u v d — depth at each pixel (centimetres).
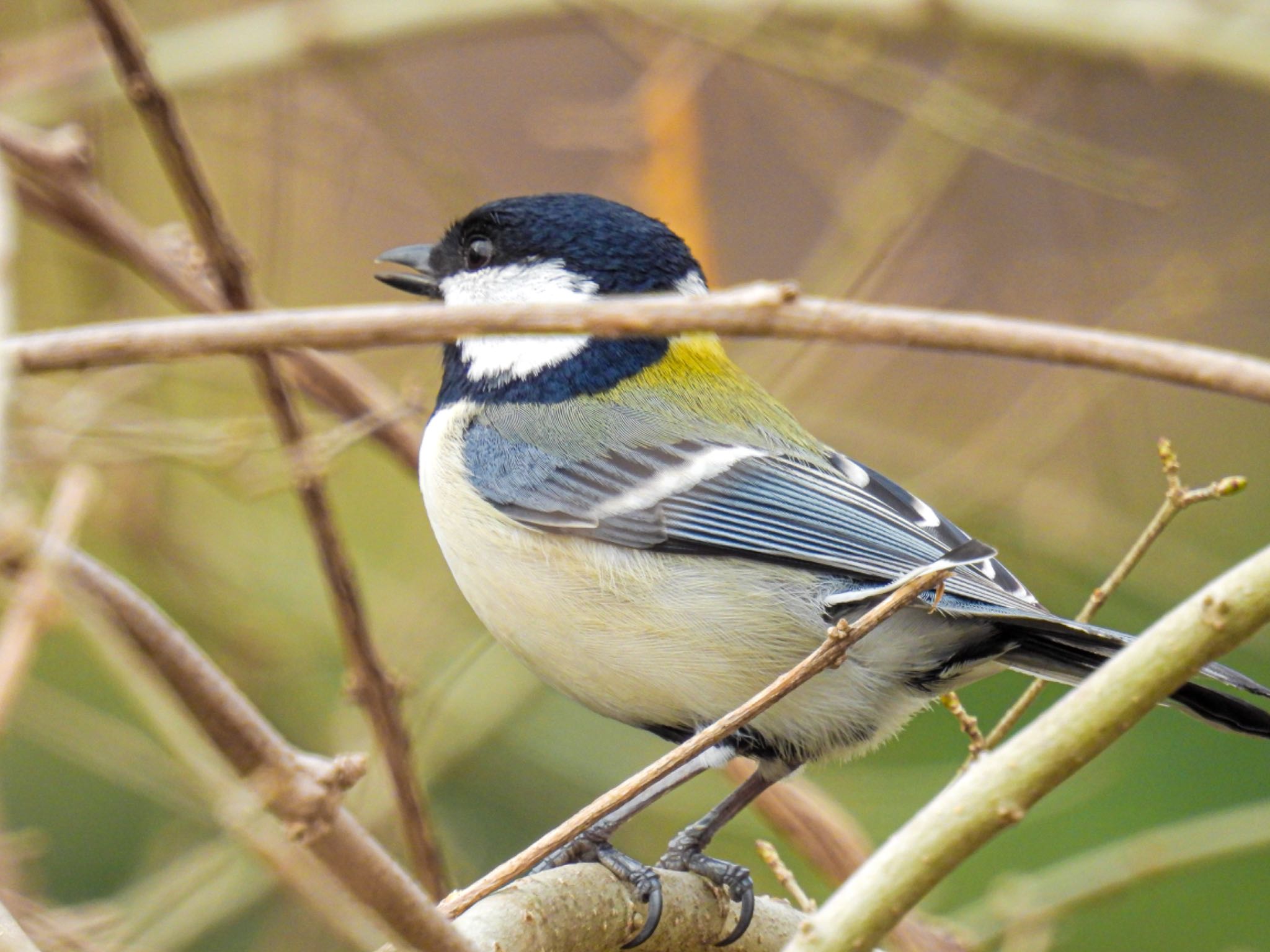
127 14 708
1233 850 891
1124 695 448
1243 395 399
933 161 1143
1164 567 1173
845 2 1088
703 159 1241
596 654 769
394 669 991
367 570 1196
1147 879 893
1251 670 1180
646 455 799
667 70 1123
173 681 408
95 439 894
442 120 1451
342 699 1083
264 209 1155
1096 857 970
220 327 417
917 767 1123
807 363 1127
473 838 1121
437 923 432
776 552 763
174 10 1170
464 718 1089
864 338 412
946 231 1310
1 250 482
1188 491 644
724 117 1346
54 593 429
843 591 747
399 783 827
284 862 429
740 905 696
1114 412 1233
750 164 1376
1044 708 1157
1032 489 1174
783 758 766
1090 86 1196
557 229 864
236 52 1089
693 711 762
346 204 1241
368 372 1186
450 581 1128
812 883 1108
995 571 783
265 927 1032
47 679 1097
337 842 413
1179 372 404
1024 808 452
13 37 1129
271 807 409
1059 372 1196
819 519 774
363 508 1235
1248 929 1095
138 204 1160
